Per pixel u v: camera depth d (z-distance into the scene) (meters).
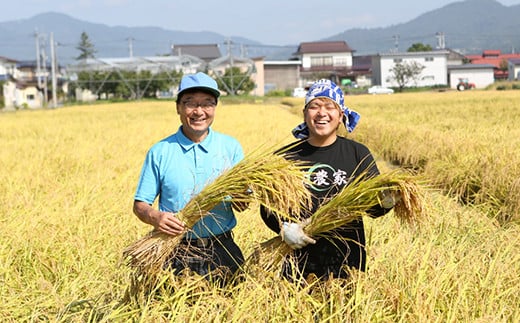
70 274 5.34
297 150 4.42
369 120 22.09
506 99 41.31
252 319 3.76
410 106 37.41
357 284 3.96
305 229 4.11
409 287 4.24
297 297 3.91
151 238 4.14
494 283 4.37
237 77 90.31
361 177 4.23
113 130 22.30
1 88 86.12
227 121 26.25
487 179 8.91
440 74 105.31
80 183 9.46
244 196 4.09
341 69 121.06
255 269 4.22
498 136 14.51
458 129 17.34
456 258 5.21
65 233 6.23
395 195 4.01
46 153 13.78
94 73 91.69
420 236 5.66
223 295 4.07
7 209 7.73
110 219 6.95
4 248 5.79
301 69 120.75
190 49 131.25
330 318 3.78
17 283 5.18
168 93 99.75
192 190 4.26
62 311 4.40
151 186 4.30
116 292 4.68
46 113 46.47
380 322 3.83
